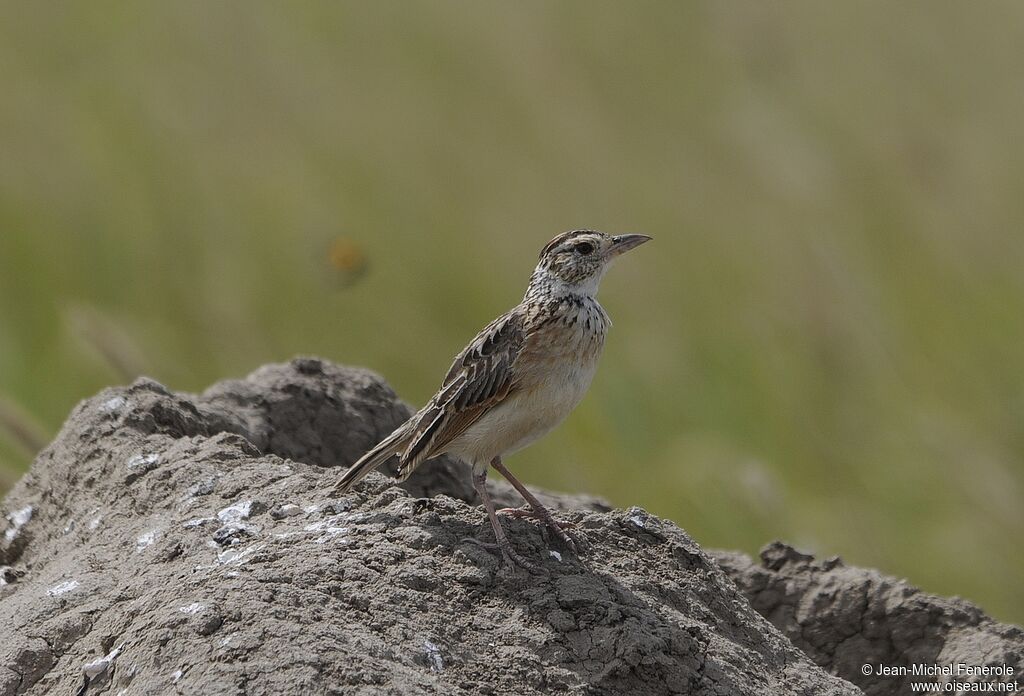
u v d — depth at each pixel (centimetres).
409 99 1698
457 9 1817
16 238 1506
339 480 787
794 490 1364
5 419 1055
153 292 1496
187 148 1614
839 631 877
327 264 1475
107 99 1681
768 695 711
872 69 1748
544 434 826
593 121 1677
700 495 1280
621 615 702
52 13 1786
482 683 651
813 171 1603
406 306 1495
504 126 1681
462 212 1569
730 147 1659
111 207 1552
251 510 776
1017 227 1552
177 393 938
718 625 767
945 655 849
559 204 1585
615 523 813
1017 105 1692
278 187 1573
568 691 661
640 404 1422
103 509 823
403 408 1002
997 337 1467
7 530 870
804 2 1833
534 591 710
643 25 1814
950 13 1830
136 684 620
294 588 664
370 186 1573
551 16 1814
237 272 1496
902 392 1434
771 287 1521
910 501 1367
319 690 595
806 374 1445
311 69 1727
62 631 700
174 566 728
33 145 1596
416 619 671
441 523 760
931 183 1594
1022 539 1336
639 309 1498
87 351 1293
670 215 1586
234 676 599
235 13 1783
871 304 1493
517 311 817
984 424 1420
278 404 952
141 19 1786
